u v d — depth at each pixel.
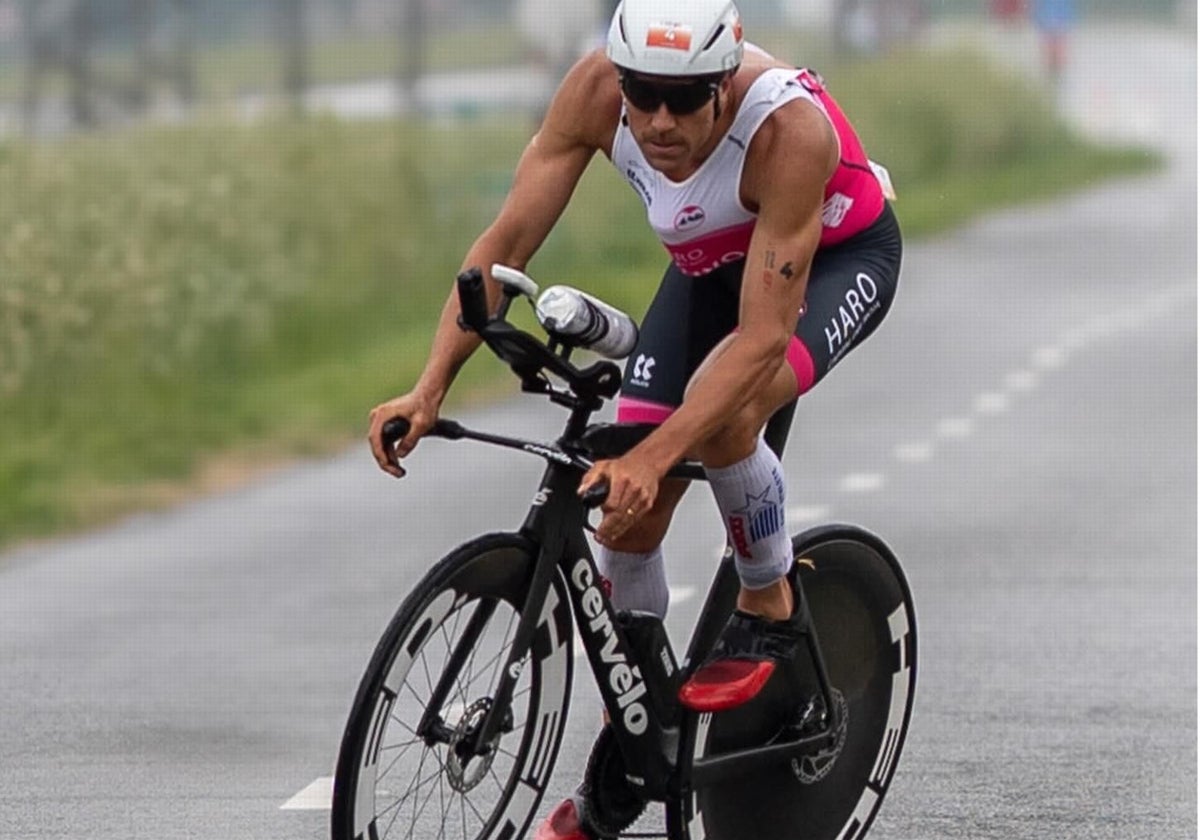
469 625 11.21
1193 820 14.41
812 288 12.23
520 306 43.78
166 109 92.50
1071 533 25.08
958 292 54.62
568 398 11.30
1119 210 82.62
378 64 175.38
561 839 12.06
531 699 11.68
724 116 11.35
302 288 45.81
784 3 186.88
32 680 19.02
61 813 14.72
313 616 21.67
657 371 12.34
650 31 10.90
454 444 33.53
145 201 41.91
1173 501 27.16
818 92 11.98
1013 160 105.88
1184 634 20.00
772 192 11.32
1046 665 18.84
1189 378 38.56
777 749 12.41
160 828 14.36
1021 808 14.67
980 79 104.94
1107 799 14.90
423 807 12.59
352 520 27.66
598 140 11.97
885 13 136.75
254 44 180.50
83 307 36.50
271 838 14.14
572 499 11.36
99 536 27.48
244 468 32.47
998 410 35.12
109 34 116.56
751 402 11.48
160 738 16.84
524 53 157.75
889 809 14.65
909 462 30.19
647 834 12.38
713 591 12.40
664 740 11.83
